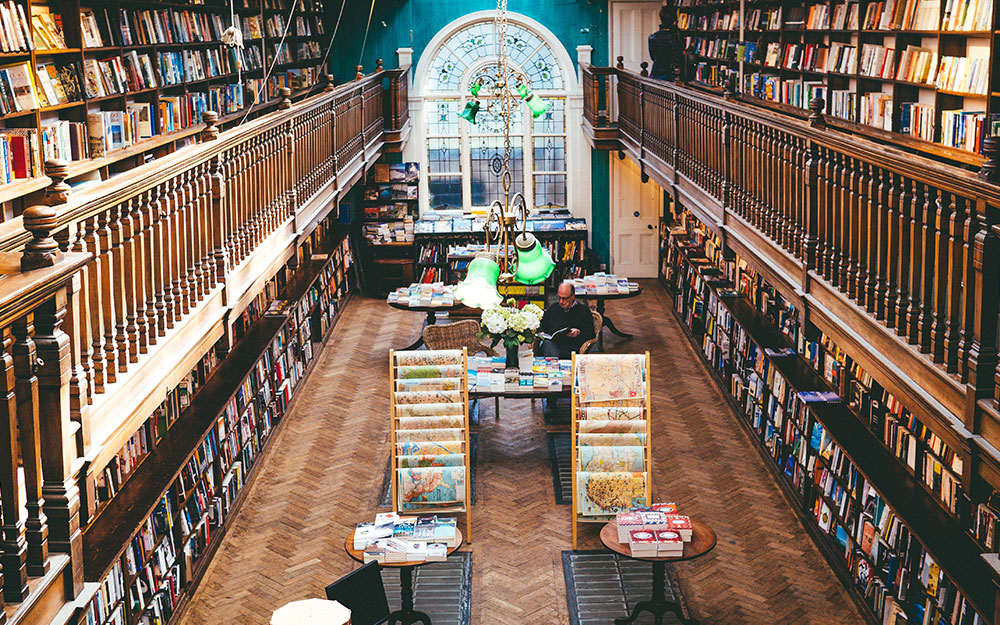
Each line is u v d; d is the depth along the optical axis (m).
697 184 10.12
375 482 9.70
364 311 15.83
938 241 4.95
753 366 10.63
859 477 7.53
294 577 7.98
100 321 4.75
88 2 8.88
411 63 17.38
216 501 8.45
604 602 7.55
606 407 8.03
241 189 7.31
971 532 6.17
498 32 17.36
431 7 17.19
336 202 11.59
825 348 9.10
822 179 6.61
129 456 7.42
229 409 9.07
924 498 6.74
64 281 3.55
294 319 12.07
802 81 10.95
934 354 5.02
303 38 15.85
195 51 11.12
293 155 9.09
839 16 9.81
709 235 13.94
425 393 8.38
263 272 7.75
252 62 13.30
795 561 8.12
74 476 4.20
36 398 3.49
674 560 6.92
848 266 6.17
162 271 5.68
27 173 6.93
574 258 16.69
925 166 4.93
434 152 17.86
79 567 3.78
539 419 11.36
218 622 7.38
